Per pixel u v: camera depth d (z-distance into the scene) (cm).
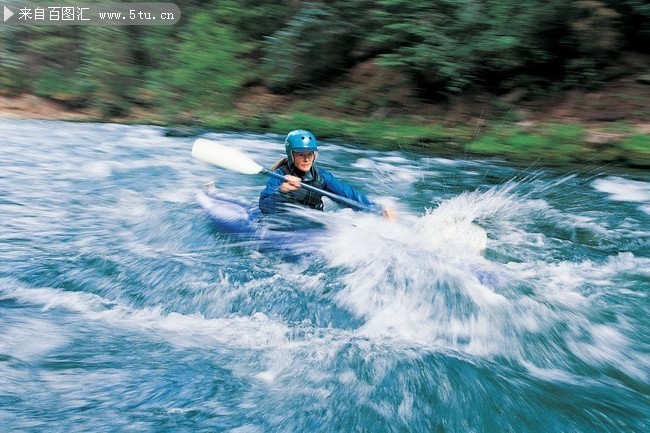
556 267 449
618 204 635
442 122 1107
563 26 1098
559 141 942
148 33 1354
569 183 731
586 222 569
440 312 368
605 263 463
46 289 387
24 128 1021
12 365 299
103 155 817
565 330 354
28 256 439
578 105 1071
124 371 300
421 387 296
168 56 1350
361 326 357
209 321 359
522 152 910
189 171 733
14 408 266
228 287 395
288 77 1270
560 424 271
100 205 579
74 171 719
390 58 1214
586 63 1098
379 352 327
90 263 427
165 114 1188
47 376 292
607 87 1084
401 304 375
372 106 1183
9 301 369
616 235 533
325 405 279
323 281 403
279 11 1344
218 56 1294
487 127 1059
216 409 273
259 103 1249
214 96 1241
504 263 451
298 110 1216
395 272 405
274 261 439
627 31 1108
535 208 615
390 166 816
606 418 276
